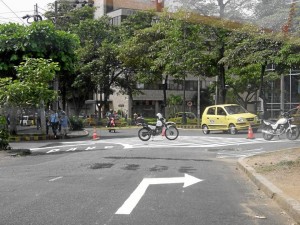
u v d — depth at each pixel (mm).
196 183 10469
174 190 9562
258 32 11555
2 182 10656
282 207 8086
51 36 26438
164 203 8266
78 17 46969
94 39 46156
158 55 38719
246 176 11797
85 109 66500
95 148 19703
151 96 61906
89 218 7113
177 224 6797
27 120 46719
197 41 34812
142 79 43781
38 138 26719
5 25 26781
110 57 44281
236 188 10039
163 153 17000
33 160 15594
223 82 36500
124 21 44594
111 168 12875
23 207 7914
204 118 29156
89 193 9156
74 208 7824
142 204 8164
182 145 20375
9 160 15766
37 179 11070
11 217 7199
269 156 14930
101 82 44844
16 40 25891
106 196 8859
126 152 17359
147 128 23344
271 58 29359
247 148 18766
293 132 22047
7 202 8352
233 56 31172
